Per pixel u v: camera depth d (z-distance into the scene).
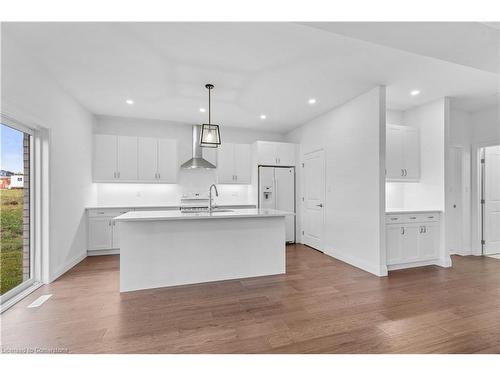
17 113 2.43
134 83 3.31
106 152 4.64
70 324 2.11
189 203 5.32
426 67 2.92
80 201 4.02
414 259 3.71
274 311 2.36
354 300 2.59
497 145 4.25
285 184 5.43
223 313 2.32
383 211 3.38
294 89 3.52
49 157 3.01
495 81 3.28
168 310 2.38
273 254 3.42
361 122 3.70
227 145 5.41
